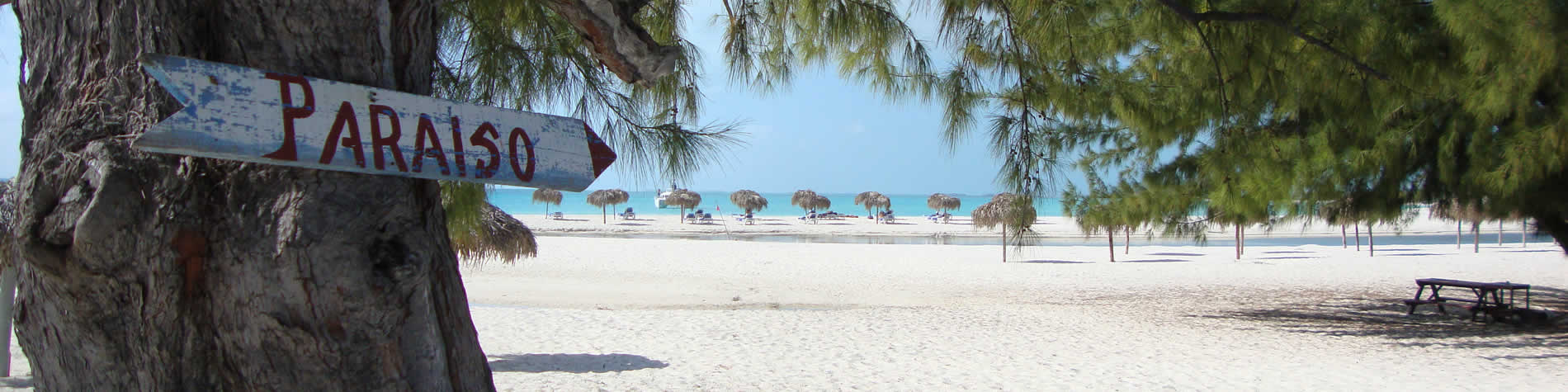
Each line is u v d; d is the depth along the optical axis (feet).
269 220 4.35
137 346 4.38
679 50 7.41
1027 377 21.71
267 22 4.47
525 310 35.99
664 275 57.93
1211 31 11.84
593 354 25.11
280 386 4.40
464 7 8.41
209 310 4.39
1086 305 42.60
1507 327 32.37
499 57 8.68
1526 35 15.20
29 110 4.69
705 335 29.86
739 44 11.64
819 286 52.39
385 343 4.58
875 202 182.39
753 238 120.88
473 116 4.98
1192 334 31.35
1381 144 23.43
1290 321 35.58
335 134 4.40
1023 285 53.52
